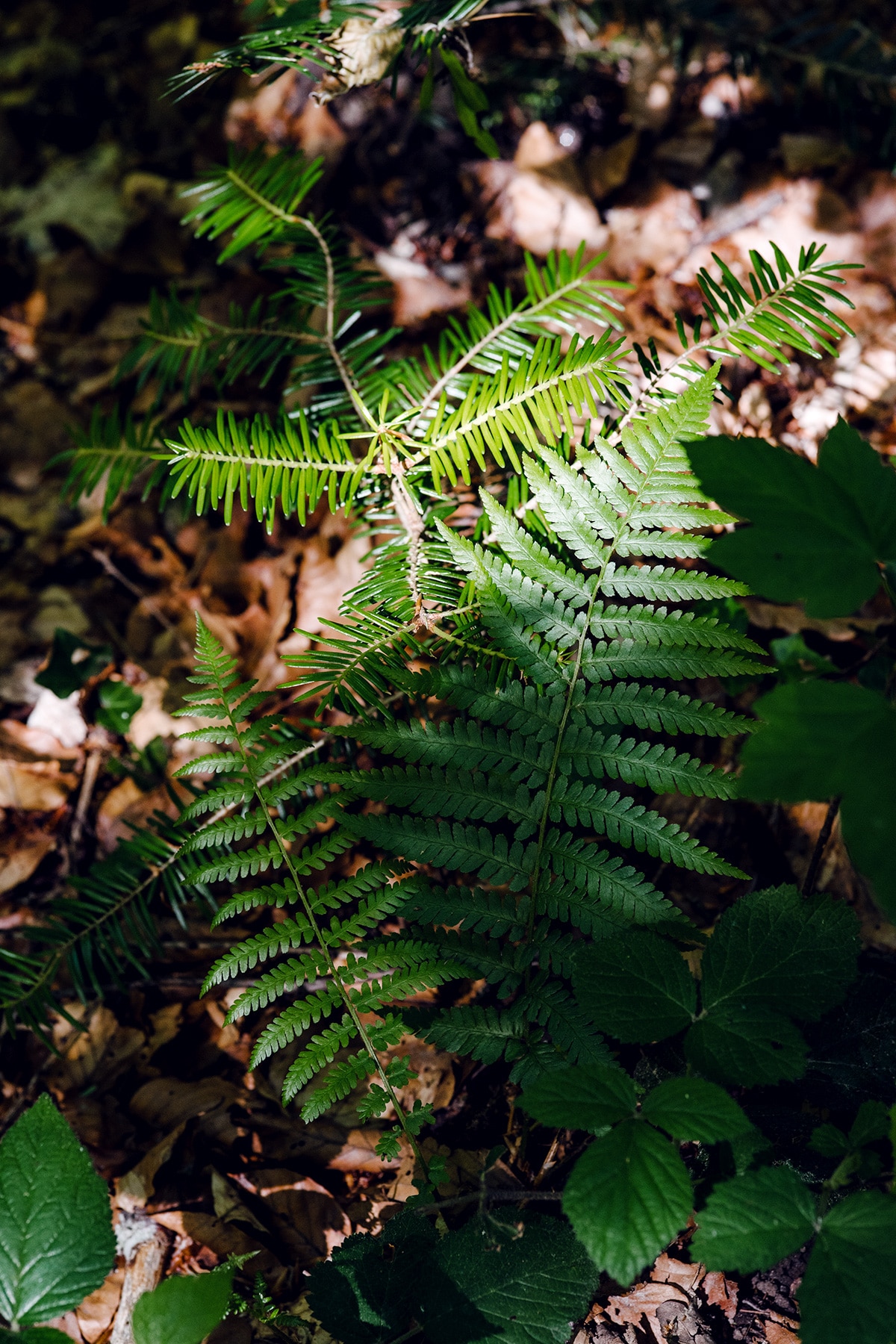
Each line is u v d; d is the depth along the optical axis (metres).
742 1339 0.81
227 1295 0.73
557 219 1.18
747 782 0.69
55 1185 0.74
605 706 0.81
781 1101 0.86
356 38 0.84
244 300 1.25
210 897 0.90
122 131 1.35
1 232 1.33
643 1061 0.83
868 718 0.69
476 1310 0.74
